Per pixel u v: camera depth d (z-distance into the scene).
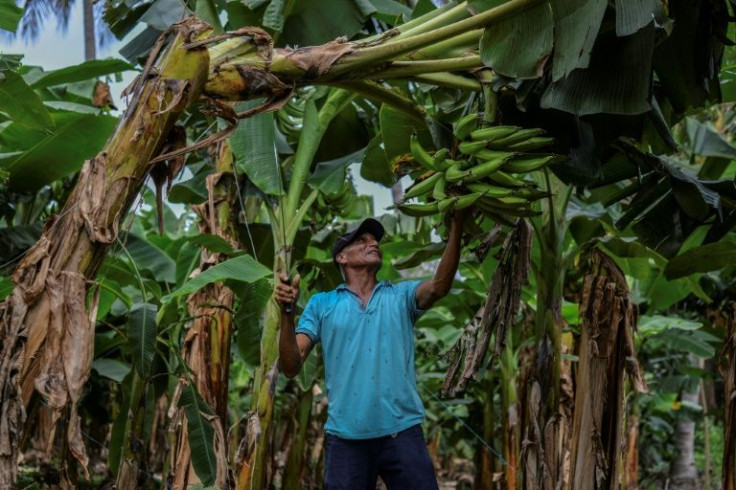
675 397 10.61
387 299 3.56
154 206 8.16
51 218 2.82
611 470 4.18
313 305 3.66
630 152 4.11
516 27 3.09
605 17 3.18
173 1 4.82
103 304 5.32
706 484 9.06
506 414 6.60
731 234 5.47
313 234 6.16
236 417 8.84
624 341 4.25
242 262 4.25
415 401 3.48
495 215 3.55
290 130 5.49
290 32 4.62
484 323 3.73
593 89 3.20
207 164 5.91
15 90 3.97
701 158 7.71
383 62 3.12
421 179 3.54
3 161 4.98
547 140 3.24
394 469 3.40
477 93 3.88
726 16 3.54
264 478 4.35
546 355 4.37
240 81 2.96
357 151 5.52
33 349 2.66
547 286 4.43
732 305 4.41
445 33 3.08
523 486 4.32
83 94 6.32
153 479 7.70
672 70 3.72
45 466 7.93
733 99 5.18
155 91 2.85
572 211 5.60
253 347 4.72
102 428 8.54
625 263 6.44
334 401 3.49
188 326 5.43
